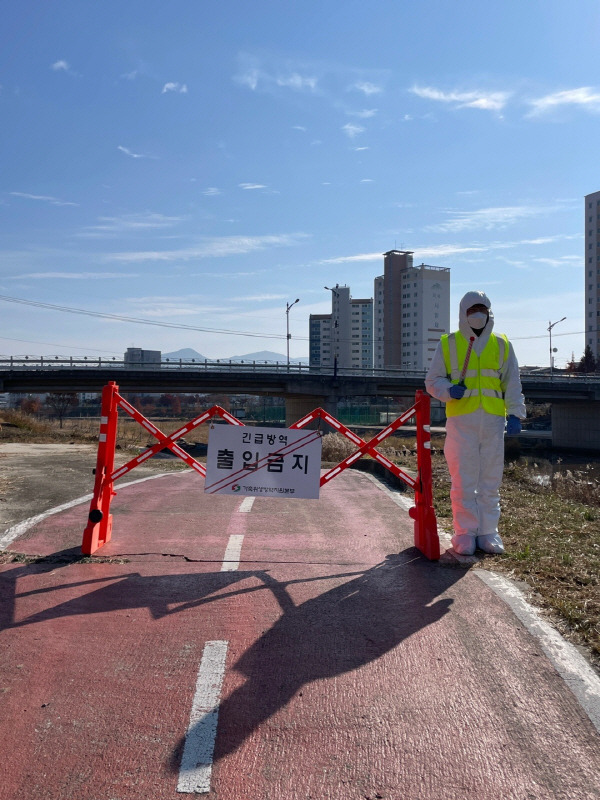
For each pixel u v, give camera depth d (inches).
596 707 132.3
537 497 386.3
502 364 245.3
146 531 282.2
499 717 129.0
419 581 210.4
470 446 240.5
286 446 254.5
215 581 210.8
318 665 150.4
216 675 145.4
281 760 115.1
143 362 1854.1
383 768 113.3
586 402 2317.9
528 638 163.8
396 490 412.8
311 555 244.1
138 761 114.7
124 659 153.3
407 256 5211.6
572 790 108.0
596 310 4067.4
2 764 113.7
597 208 4047.7
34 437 912.3
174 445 258.8
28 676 145.1
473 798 105.9
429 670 147.7
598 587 200.4
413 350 5083.7
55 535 269.0
